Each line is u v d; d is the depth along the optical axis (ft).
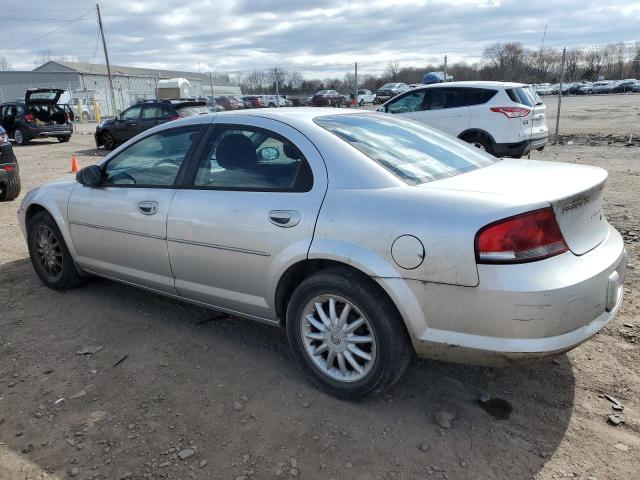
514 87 32.89
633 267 15.24
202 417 9.22
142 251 12.08
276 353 11.35
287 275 9.80
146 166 12.19
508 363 8.05
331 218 9.02
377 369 8.96
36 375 10.66
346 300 9.10
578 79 76.69
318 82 60.23
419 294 8.28
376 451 8.33
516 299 7.63
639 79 129.90
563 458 8.07
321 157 9.56
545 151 40.75
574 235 8.40
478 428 8.81
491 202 8.01
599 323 8.38
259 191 10.09
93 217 13.00
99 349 11.60
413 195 8.61
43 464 8.22
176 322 12.87
